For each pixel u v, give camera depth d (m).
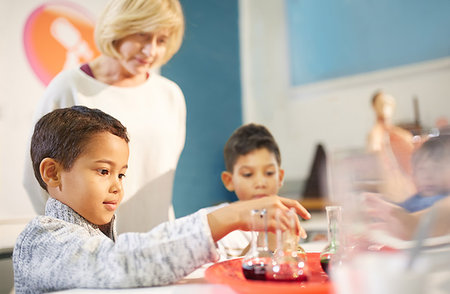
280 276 0.48
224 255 0.90
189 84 2.77
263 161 1.17
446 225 0.31
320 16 3.40
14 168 1.81
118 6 0.99
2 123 1.79
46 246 0.55
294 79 3.50
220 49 3.16
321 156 2.75
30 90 1.90
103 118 0.71
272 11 3.56
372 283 0.31
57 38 2.02
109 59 1.13
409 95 3.01
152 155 1.14
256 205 0.54
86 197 0.64
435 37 2.92
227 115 3.18
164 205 1.16
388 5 3.12
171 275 0.50
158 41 1.06
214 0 3.12
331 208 0.54
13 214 1.78
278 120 3.53
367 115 3.17
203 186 2.80
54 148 0.65
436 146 0.33
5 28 1.83
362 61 3.22
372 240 0.33
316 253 0.69
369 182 0.35
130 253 0.50
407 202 0.33
